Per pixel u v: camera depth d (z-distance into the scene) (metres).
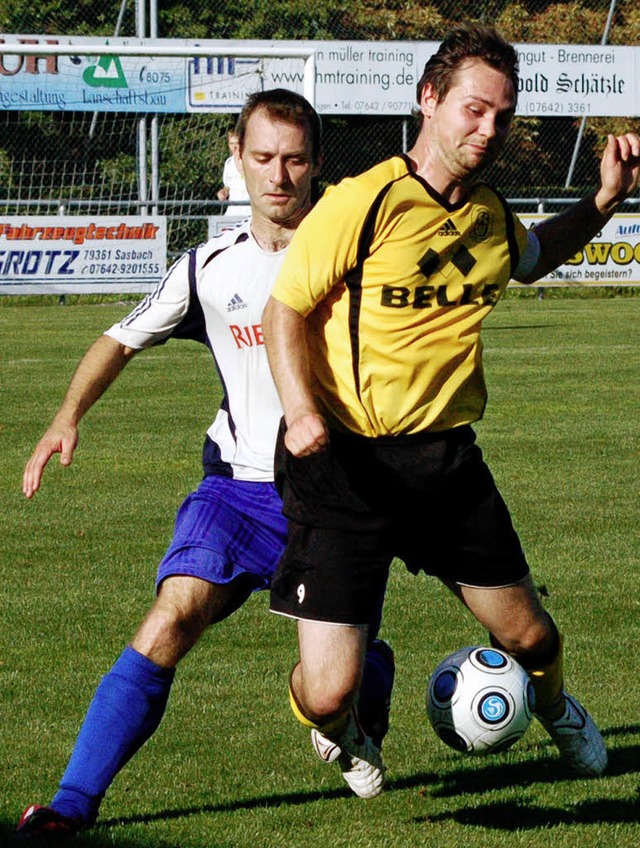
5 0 70.50
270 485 10.70
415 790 11.22
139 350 11.13
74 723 12.70
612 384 35.84
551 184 76.62
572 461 25.78
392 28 73.44
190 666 14.42
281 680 14.00
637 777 11.48
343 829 10.31
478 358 9.73
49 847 9.50
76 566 18.52
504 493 22.97
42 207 64.00
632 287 66.06
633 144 10.49
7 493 23.09
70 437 10.62
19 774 11.41
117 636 15.47
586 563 18.55
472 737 10.41
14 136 63.47
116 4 71.06
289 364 9.12
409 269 9.29
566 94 63.12
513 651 10.38
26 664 14.46
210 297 10.86
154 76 57.00
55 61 56.09
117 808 10.68
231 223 58.22
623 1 79.56
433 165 9.32
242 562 10.52
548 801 10.98
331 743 10.34
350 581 9.57
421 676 14.08
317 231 9.23
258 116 10.70
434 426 9.64
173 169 64.94
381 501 9.55
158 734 12.44
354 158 69.25
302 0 71.88
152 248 57.19
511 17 77.25
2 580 17.78
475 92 9.03
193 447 27.34
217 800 10.93
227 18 71.69
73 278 56.22
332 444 9.62
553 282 63.22
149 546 19.62
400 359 9.41
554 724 10.97
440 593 17.28
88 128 64.12
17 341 45.25
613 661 14.47
